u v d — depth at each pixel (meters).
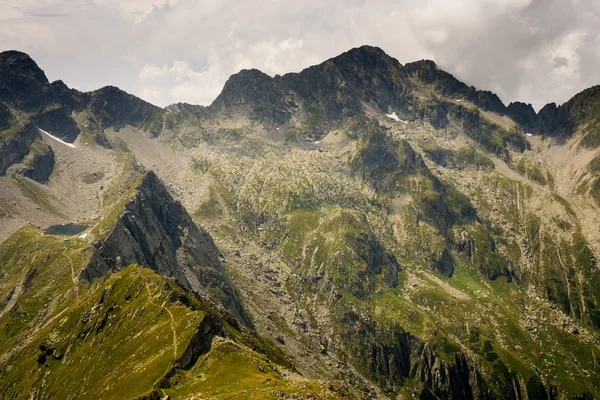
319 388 130.00
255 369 143.75
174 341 156.38
